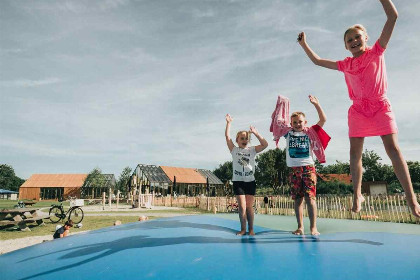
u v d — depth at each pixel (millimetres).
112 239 2807
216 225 3668
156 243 2443
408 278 1438
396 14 1979
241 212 3033
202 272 1629
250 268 1654
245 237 2715
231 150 3359
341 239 2453
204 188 46188
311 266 1647
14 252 2846
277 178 44531
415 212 1946
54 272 1883
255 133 3234
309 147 3160
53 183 48875
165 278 1573
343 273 1525
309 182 3037
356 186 2295
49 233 10297
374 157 49500
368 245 2158
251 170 3197
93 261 2031
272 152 45750
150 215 17234
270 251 2010
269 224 4066
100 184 46594
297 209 3107
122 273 1704
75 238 3141
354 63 2246
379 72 2154
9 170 111375
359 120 2260
